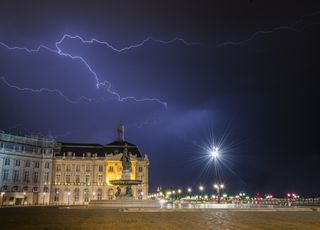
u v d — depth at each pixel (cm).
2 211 5328
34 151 13462
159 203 6575
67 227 2402
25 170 12975
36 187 13288
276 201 10244
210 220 2881
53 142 14138
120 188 6894
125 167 6888
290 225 2397
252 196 16500
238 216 3419
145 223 2648
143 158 14600
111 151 15038
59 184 14038
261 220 2861
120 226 2427
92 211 4953
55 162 14225
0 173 12081
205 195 16262
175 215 3662
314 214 3766
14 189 12462
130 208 5272
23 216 3822
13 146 12731
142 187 14288
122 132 15775
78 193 14212
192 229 2136
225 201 12169
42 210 5694
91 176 14462
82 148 15062
